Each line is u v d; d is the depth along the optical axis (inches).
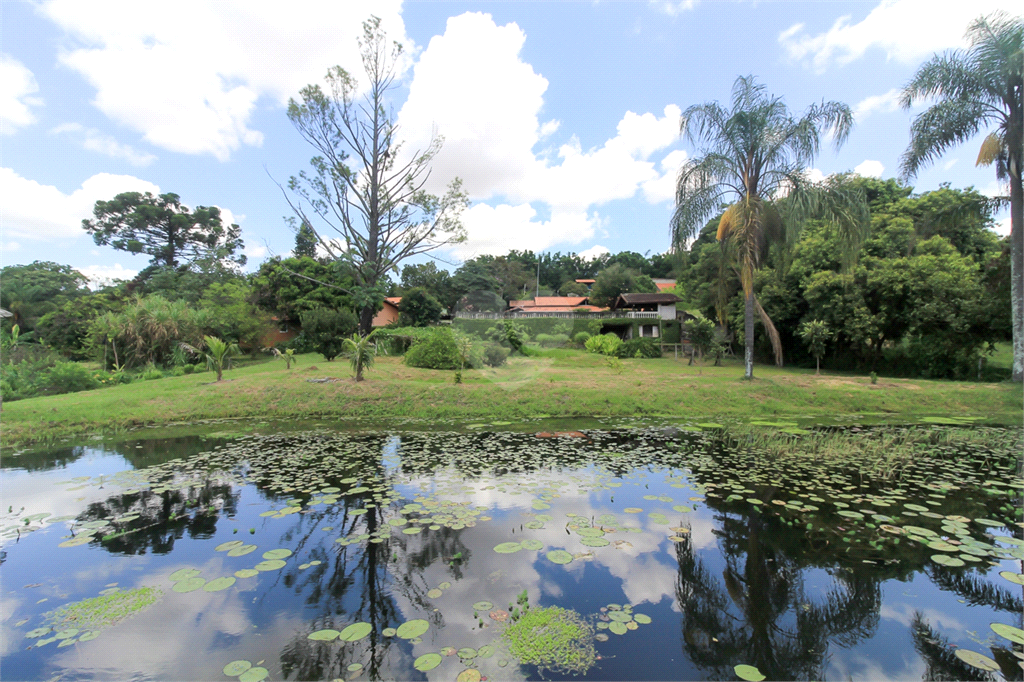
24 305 1053.8
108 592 118.6
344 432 332.8
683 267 527.5
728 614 108.7
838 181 477.4
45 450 278.4
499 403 408.2
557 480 213.5
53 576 127.4
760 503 181.5
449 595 116.6
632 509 175.0
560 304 1596.9
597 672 88.8
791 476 219.6
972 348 585.6
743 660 92.7
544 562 133.6
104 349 676.1
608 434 324.8
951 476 218.7
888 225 699.4
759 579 124.0
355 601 114.2
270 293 1022.4
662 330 1057.5
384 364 577.0
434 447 283.4
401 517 167.5
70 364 493.0
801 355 817.5
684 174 496.4
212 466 239.1
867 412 415.8
